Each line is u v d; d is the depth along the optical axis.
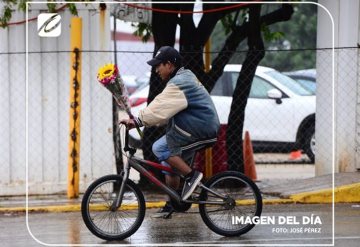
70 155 22.94
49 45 23.69
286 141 31.67
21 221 20.28
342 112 24.33
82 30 23.58
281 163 32.97
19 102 23.69
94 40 23.70
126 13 26.14
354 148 24.31
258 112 31.64
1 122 23.64
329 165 24.67
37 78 23.66
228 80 31.20
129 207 17.75
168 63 17.36
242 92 25.66
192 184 17.42
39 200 22.95
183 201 17.48
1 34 23.48
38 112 23.75
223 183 17.81
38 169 23.84
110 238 17.52
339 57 24.22
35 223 19.98
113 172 24.83
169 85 17.05
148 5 26.39
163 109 16.92
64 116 23.81
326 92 24.55
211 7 25.39
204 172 25.56
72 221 20.22
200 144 17.42
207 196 17.64
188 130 17.19
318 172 24.91
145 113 16.95
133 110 31.84
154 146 17.62
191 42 25.39
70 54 23.45
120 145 25.20
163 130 24.72
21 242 17.70
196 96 17.12
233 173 17.75
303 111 31.73
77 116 22.88
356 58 24.12
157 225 19.20
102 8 23.64
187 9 25.38
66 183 23.92
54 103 23.77
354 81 24.19
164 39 25.45
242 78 25.56
